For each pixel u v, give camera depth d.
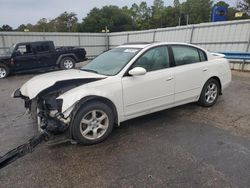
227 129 4.10
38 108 3.69
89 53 21.23
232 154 3.24
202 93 5.05
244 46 11.47
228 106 5.36
